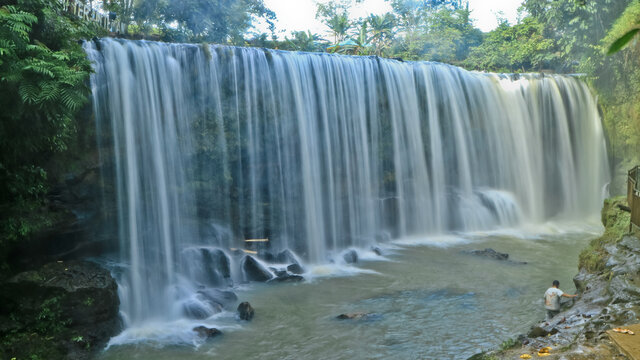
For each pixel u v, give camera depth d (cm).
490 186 2881
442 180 2705
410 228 2583
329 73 2334
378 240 2453
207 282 1844
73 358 1224
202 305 1588
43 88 1202
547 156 3058
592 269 1480
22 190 1388
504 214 2825
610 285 1216
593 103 3166
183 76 1948
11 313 1248
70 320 1284
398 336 1358
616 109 3064
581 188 3130
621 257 1385
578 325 1041
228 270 1883
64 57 1302
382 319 1478
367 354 1259
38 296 1264
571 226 2855
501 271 1931
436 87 2703
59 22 1520
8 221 1337
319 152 2300
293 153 2219
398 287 1773
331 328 1428
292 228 2206
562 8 3350
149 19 3384
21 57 1271
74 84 1254
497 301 1602
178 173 1919
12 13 1266
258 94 2138
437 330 1388
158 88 1872
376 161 2481
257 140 2139
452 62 5381
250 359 1260
